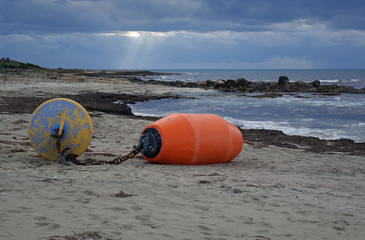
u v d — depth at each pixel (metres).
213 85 55.75
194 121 8.95
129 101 30.20
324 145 14.06
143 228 4.02
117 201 5.04
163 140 8.59
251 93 44.03
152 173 7.48
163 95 36.53
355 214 5.30
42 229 3.80
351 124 20.17
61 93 31.47
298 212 5.16
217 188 6.32
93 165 8.18
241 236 4.02
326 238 4.22
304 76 138.62
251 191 6.25
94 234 3.73
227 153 9.21
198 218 4.55
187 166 8.68
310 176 8.33
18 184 5.72
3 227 3.78
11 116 16.03
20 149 9.45
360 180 8.16
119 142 12.17
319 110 26.91
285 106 29.42
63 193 5.30
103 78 55.25
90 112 19.86
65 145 8.12
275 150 12.34
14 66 70.75
